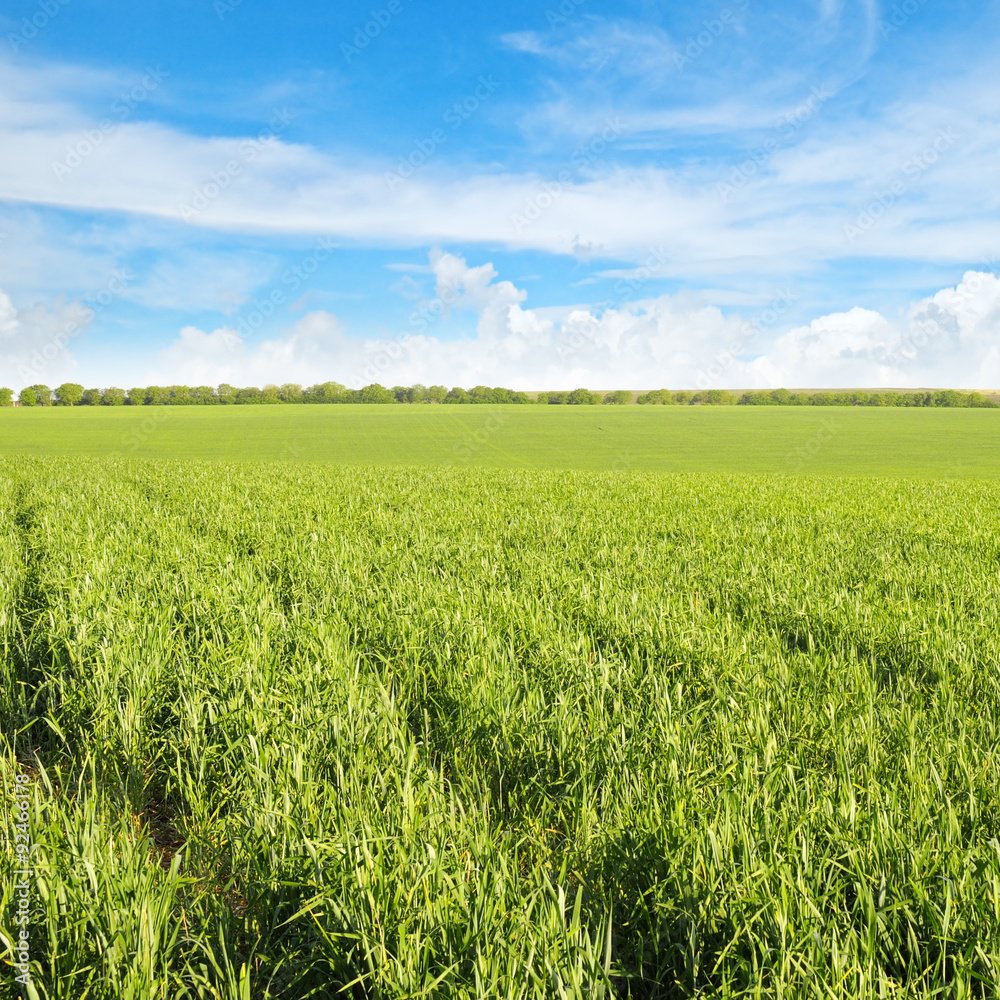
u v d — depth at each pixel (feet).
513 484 77.56
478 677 16.33
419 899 8.70
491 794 13.25
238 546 37.04
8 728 16.20
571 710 14.69
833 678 17.08
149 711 15.70
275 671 16.93
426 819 10.53
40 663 18.30
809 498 63.52
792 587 26.76
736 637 19.79
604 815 11.17
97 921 8.37
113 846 9.71
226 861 11.16
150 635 18.58
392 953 8.05
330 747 13.30
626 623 21.08
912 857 9.13
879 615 22.66
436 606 22.45
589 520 46.68
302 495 61.98
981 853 9.42
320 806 11.14
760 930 8.29
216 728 14.28
